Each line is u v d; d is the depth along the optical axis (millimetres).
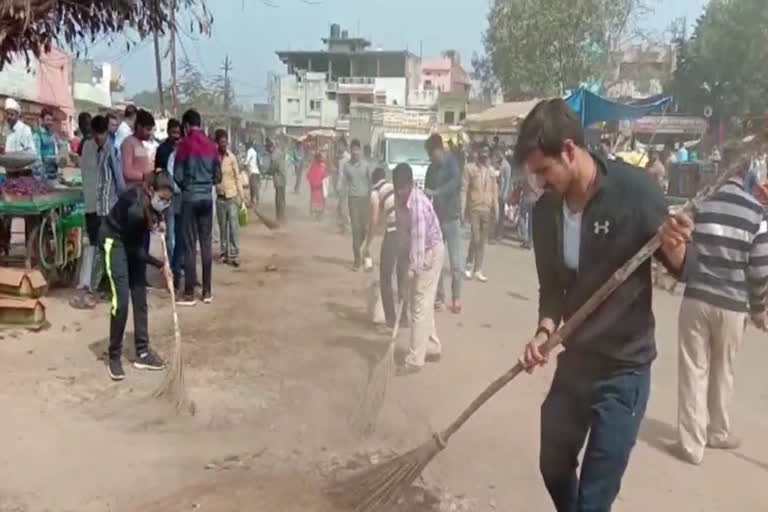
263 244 14539
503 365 6852
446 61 85562
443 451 4938
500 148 20266
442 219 8828
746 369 7230
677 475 4797
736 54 23422
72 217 9586
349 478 4188
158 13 7770
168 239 9430
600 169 3062
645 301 3094
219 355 6867
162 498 4191
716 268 4930
